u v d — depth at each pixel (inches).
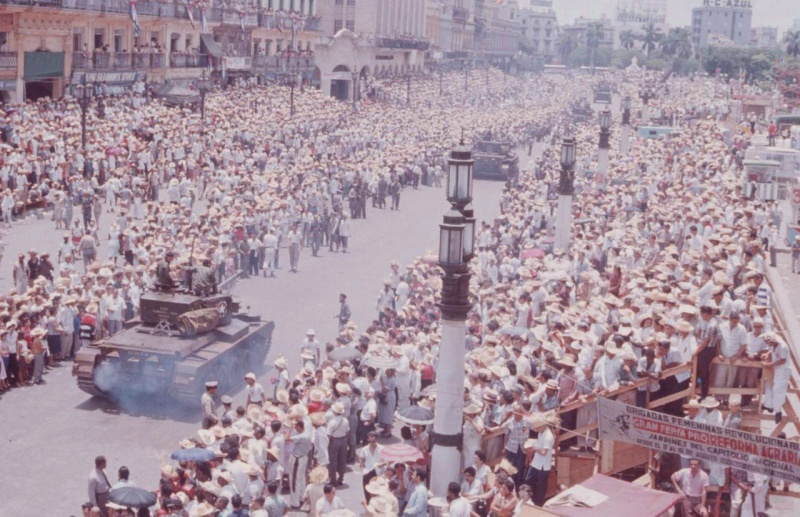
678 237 1346.0
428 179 2529.5
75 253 1397.6
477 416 670.5
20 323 972.6
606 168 1898.4
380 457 652.7
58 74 2166.6
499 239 1510.8
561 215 1341.0
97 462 677.9
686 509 589.9
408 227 1942.7
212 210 1502.2
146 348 896.3
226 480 637.9
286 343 1133.1
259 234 1485.0
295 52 3472.0
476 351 807.7
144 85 2420.0
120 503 600.4
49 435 839.7
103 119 2028.8
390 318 1037.2
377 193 2140.7
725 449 571.8
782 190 2011.6
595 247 1341.0
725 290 869.8
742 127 3129.9
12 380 959.0
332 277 1485.0
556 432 668.1
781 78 4522.6
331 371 813.9
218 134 2176.4
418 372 892.0
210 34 2992.1
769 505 655.8
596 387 689.0
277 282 1435.8
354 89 3501.5
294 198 1704.0
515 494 609.9
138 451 815.1
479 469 629.3
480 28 6963.6
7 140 1713.8
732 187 1770.4
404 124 2942.9
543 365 745.0
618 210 1665.8
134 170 1815.9
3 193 1536.7
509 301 1033.5
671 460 659.4
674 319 775.1
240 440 702.5
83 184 1594.5
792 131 2549.2
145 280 1141.7
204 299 949.8
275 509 622.5
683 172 1998.0
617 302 874.8
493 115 3617.1
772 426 746.2
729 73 7603.4
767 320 751.7
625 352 687.1
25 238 1476.4
